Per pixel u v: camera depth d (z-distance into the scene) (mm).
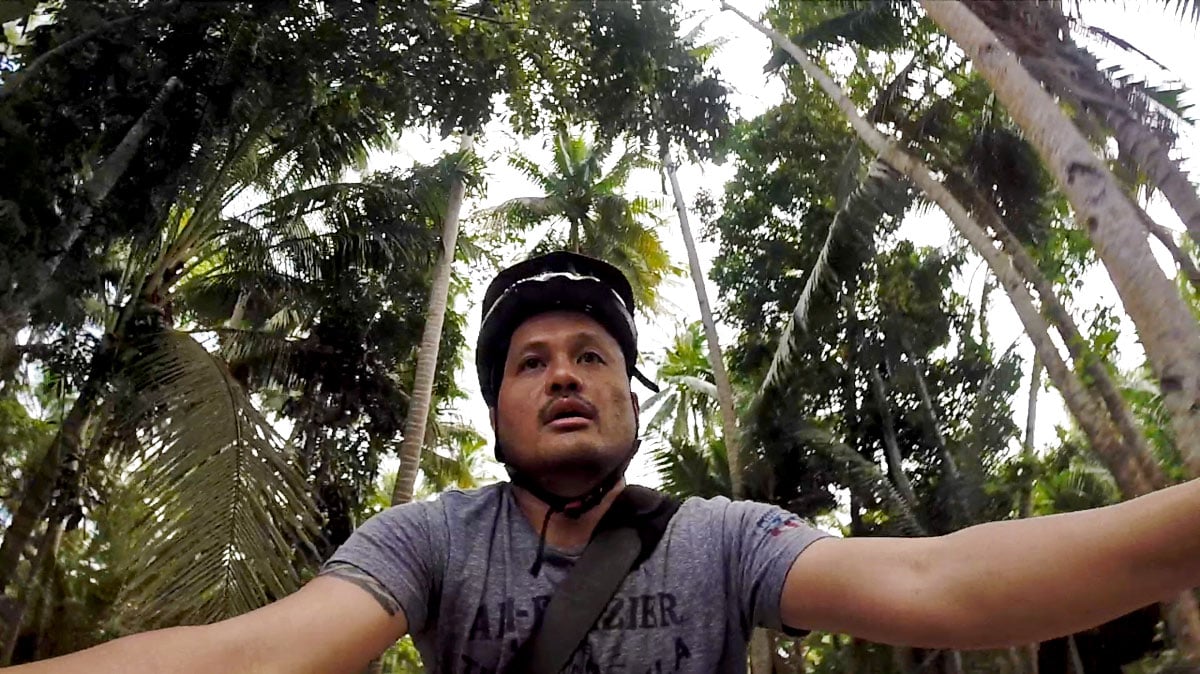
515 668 1003
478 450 12211
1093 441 4691
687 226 11562
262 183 7348
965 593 890
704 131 7035
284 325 8484
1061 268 6266
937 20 5020
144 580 3922
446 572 1082
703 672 1020
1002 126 6762
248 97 5348
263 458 4488
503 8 6086
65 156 4496
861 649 8328
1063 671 8211
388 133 6906
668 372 12805
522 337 1194
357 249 7680
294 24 5289
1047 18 4664
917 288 8766
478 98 6016
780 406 9156
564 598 1034
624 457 1141
